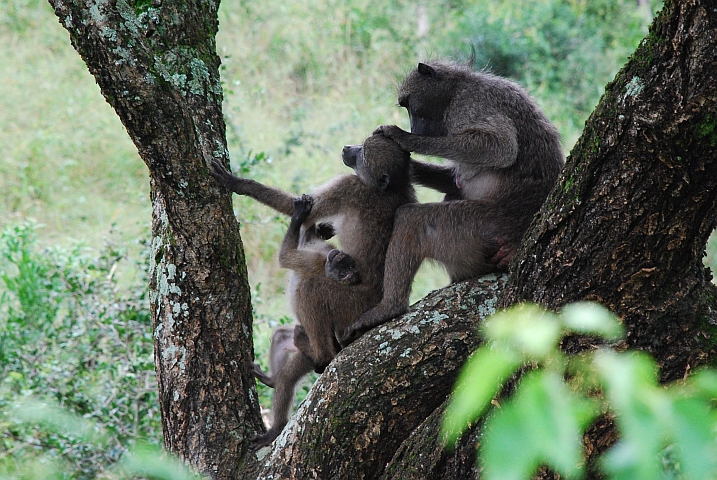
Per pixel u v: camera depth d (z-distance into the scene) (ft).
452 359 24.52
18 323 43.60
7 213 61.77
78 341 42.19
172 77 27.27
